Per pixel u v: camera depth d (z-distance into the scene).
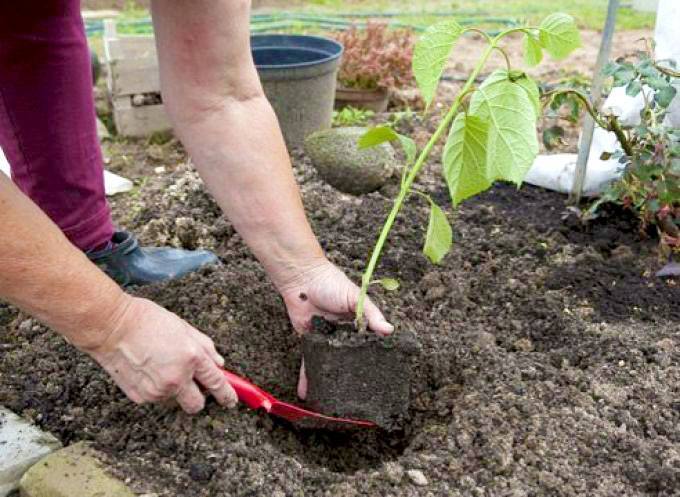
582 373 1.91
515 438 1.71
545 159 2.95
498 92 1.50
